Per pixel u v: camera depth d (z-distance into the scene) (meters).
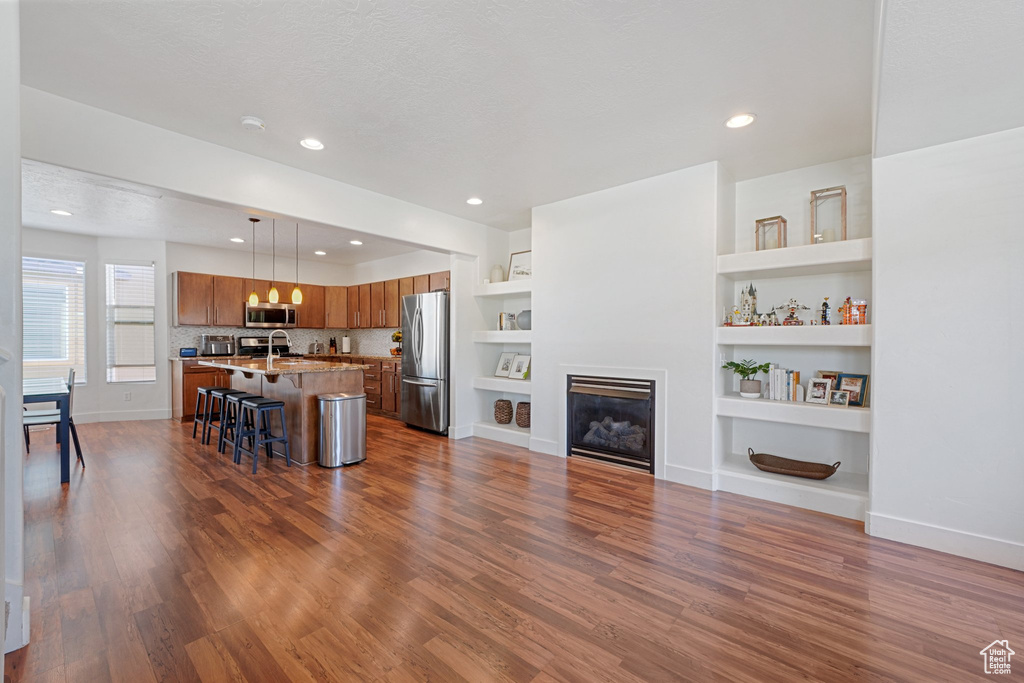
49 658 1.55
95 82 2.26
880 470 2.53
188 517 2.77
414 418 5.48
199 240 5.95
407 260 6.93
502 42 1.96
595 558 2.29
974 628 1.74
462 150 3.09
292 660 1.56
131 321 5.89
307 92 2.36
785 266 3.02
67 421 3.44
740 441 3.70
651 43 1.96
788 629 1.74
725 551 2.36
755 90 2.35
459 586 2.03
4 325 1.52
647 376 3.63
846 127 2.75
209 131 2.78
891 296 2.49
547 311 4.32
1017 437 2.18
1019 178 2.17
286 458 3.94
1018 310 2.18
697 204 3.36
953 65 1.57
